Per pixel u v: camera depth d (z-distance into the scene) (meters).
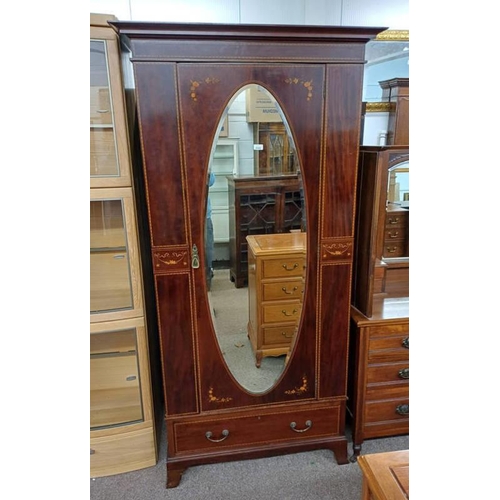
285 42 1.31
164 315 1.49
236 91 1.33
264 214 1.48
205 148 1.36
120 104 1.42
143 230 1.78
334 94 1.38
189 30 1.24
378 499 0.91
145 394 1.69
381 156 1.54
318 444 1.71
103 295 1.63
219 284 1.52
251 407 1.63
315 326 1.59
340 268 1.54
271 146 1.41
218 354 1.56
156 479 1.67
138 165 1.72
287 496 1.57
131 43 1.25
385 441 1.84
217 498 1.57
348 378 1.82
